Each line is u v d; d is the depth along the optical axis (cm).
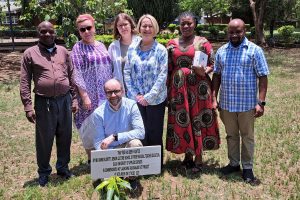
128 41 490
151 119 477
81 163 545
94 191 445
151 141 487
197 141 478
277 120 735
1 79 1205
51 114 450
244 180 473
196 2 2617
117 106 442
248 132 464
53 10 1077
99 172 374
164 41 1534
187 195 439
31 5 1112
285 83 1130
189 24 464
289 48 2127
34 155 583
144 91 475
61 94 450
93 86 482
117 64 488
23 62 440
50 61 441
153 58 466
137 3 1553
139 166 382
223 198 433
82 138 501
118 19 482
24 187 468
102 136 446
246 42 448
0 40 2727
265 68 442
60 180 482
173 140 488
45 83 438
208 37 2728
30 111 442
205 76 474
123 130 448
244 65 445
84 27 471
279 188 457
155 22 464
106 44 1567
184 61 472
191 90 474
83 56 476
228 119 473
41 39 436
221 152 581
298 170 505
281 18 2438
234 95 454
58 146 482
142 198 430
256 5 2297
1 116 795
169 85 488
